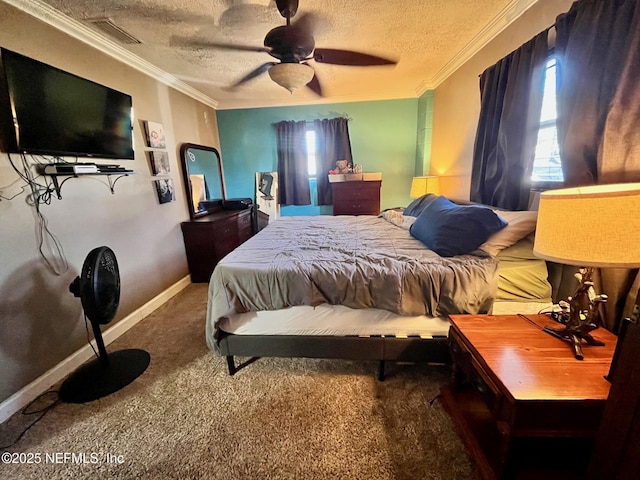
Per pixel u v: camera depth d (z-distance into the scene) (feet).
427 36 7.88
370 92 13.38
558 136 4.99
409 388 5.40
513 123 6.40
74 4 5.78
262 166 15.35
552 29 5.51
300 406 5.05
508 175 6.62
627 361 2.29
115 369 6.07
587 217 2.90
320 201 15.02
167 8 6.05
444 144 11.20
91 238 7.00
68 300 6.35
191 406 5.14
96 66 7.26
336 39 7.92
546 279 5.22
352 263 5.57
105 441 4.52
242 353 5.66
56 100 5.87
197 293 10.35
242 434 4.54
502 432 3.04
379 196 13.47
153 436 4.58
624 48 3.84
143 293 8.82
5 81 5.03
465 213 5.98
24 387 5.40
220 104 14.48
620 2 3.86
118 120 7.61
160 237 9.75
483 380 3.42
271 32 5.90
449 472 3.86
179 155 11.18
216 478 3.90
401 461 4.02
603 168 4.05
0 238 5.12
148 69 9.17
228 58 8.75
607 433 2.51
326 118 14.40
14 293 5.32
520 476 3.20
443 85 11.07
